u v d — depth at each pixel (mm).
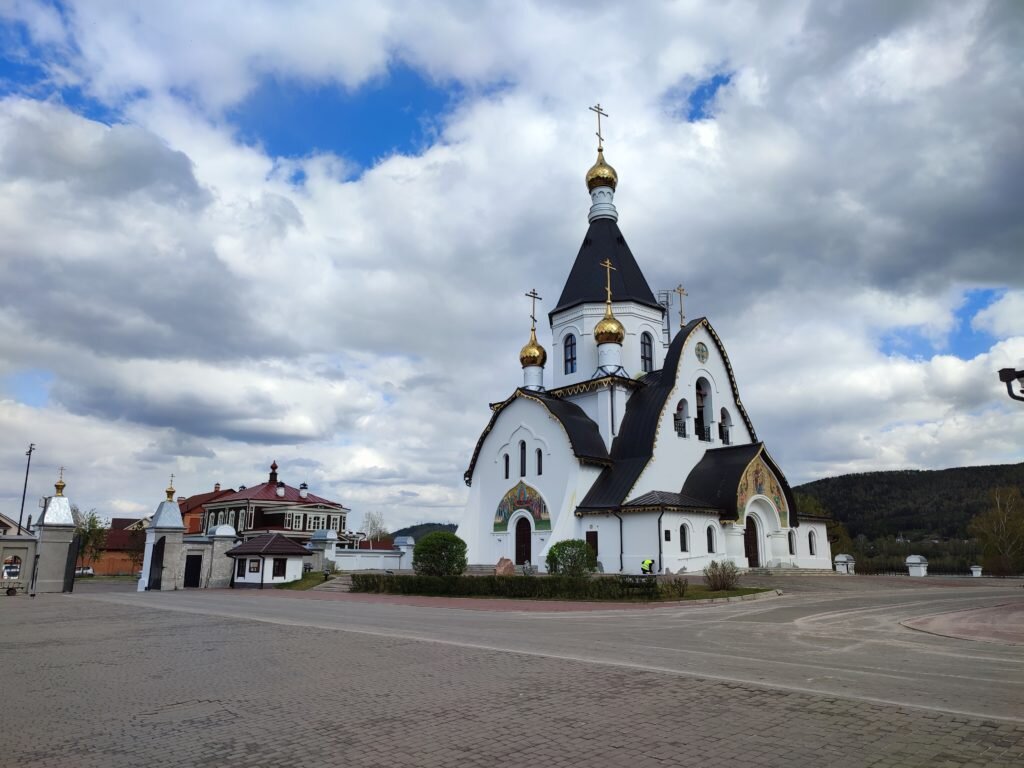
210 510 80438
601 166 53062
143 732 8367
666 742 7461
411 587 33406
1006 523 61625
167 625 20344
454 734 7965
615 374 45375
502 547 46312
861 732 7617
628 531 39250
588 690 9898
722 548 41031
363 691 10250
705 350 47844
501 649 13836
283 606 27125
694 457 44938
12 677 12141
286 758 7277
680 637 15734
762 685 9953
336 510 77062
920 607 23141
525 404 46469
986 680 10305
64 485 42312
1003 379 18266
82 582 62469
